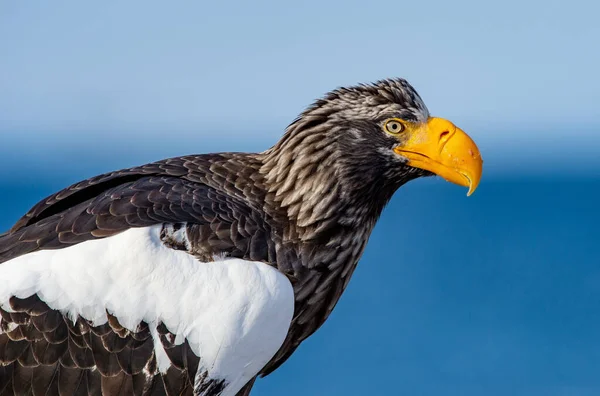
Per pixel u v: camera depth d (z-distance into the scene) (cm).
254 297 987
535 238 5881
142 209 1005
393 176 1130
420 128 1117
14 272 957
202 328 970
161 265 967
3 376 950
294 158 1100
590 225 6519
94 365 956
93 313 952
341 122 1105
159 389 971
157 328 963
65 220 1002
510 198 9412
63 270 956
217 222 1020
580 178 13938
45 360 950
